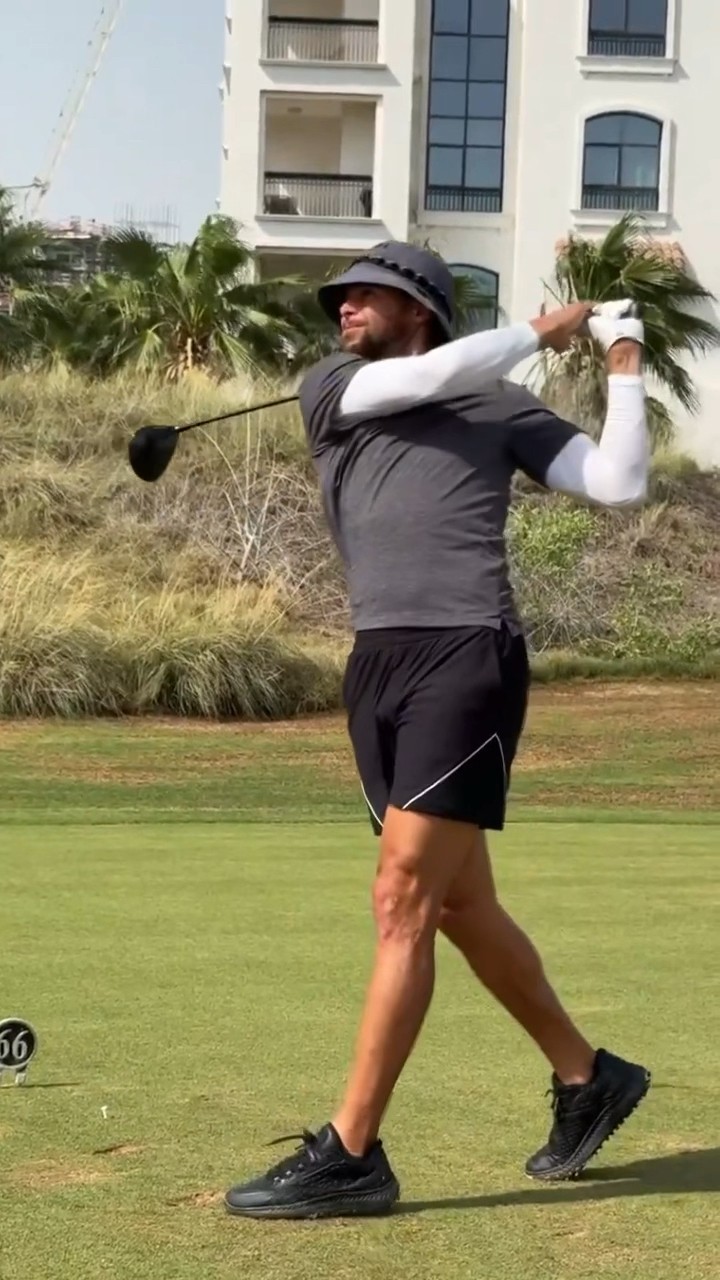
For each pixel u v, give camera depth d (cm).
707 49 7962
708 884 1694
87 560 4684
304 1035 1018
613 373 759
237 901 1543
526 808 2761
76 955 1262
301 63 7888
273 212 8062
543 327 753
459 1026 1062
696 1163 799
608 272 6400
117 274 6450
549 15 7925
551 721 3988
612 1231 700
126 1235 684
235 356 5941
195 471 5200
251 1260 660
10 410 5406
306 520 5150
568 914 1490
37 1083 909
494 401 756
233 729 3769
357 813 2580
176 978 1182
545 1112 873
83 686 3828
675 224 7988
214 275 6119
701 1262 663
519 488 5441
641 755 3556
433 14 8062
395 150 7925
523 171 7988
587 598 5197
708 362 7944
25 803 2691
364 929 1395
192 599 4488
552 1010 791
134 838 2088
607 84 7950
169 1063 951
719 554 5666
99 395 5531
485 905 787
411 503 742
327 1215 712
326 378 762
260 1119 845
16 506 4956
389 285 777
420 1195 749
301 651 4191
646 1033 1038
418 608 739
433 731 730
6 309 6744
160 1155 788
